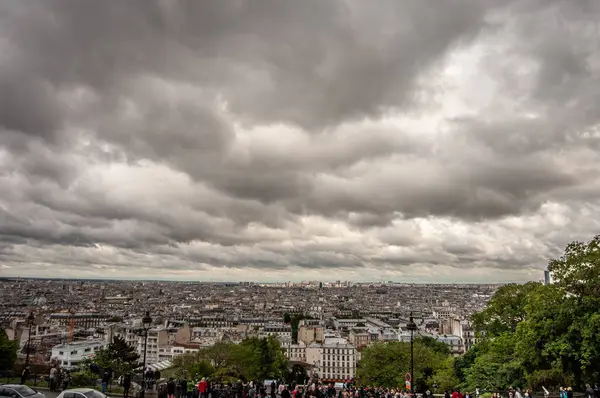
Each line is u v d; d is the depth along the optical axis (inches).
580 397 3302.2
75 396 2267.5
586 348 3206.2
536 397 3459.6
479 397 3865.7
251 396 2938.0
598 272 3356.3
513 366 3892.7
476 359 4608.8
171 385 2728.8
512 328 4790.8
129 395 3002.0
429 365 6560.0
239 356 6737.2
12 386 2320.4
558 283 3609.7
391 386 6441.9
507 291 4940.9
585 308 3351.4
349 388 3508.9
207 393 2832.2
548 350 3474.4
